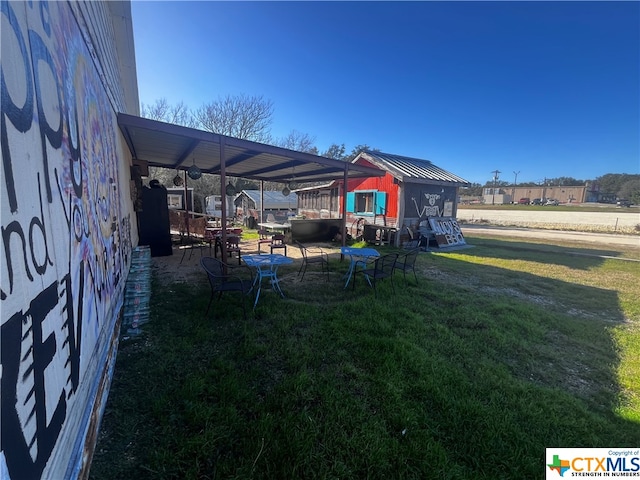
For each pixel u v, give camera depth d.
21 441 0.80
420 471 1.53
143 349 2.57
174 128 4.00
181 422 1.76
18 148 0.86
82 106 1.81
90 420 1.39
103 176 2.47
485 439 1.75
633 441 1.82
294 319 3.27
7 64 0.81
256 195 18.53
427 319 3.48
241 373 2.25
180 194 16.11
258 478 1.44
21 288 0.84
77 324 1.40
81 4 1.97
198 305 3.58
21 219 0.86
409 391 2.15
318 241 9.97
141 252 5.47
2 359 0.72
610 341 3.17
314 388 2.11
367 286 4.71
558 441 1.77
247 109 20.22
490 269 6.37
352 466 1.53
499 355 2.78
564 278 5.78
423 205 9.84
